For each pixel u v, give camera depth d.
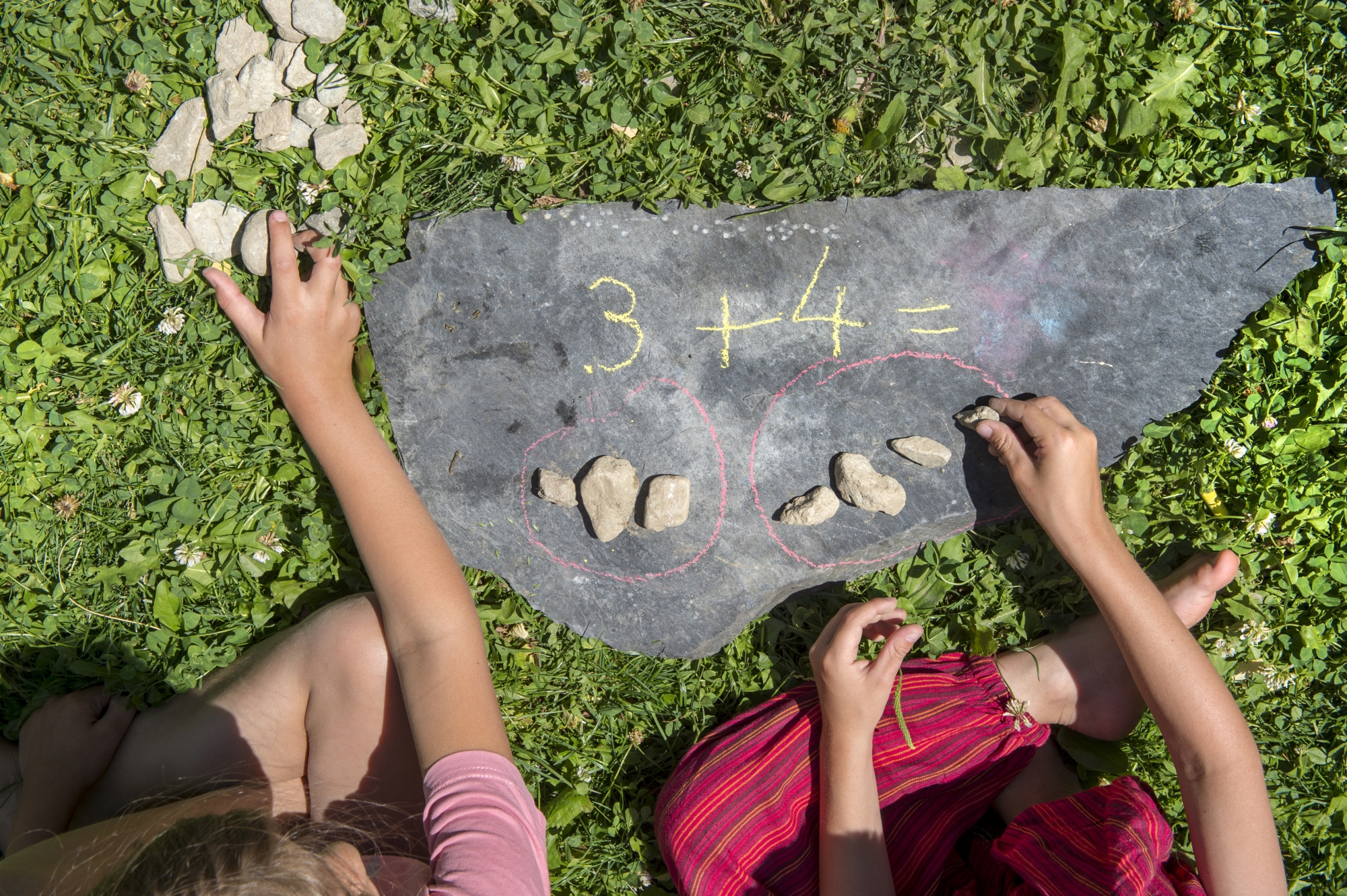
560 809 1.87
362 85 1.86
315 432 1.67
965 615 1.96
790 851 1.74
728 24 1.90
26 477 1.88
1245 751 1.59
